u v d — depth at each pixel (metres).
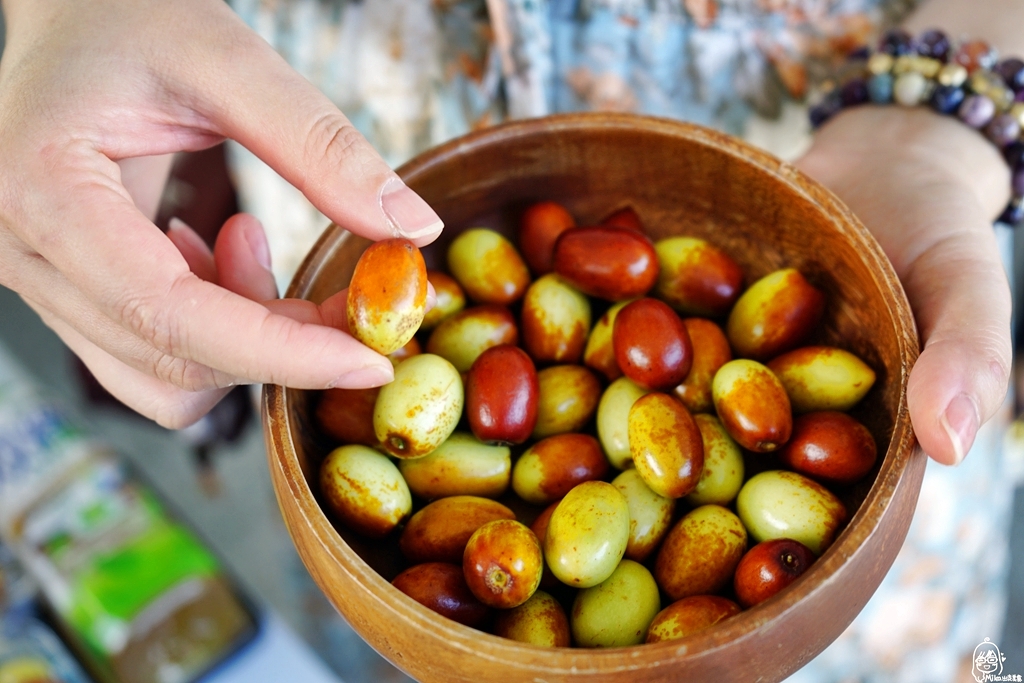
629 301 0.40
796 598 0.30
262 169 0.54
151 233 0.34
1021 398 0.72
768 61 0.49
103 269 0.34
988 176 0.44
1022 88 0.44
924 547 0.53
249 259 0.39
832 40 0.49
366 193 0.35
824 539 0.35
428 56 0.50
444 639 0.31
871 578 0.32
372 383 0.34
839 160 0.44
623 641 0.35
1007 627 0.78
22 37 0.36
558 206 0.42
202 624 0.56
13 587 0.56
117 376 0.39
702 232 0.42
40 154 0.34
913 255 0.40
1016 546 0.81
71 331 0.39
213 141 0.38
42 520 0.57
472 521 0.36
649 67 0.49
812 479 0.37
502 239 0.41
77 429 0.61
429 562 0.36
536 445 0.38
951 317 0.36
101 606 0.55
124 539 0.57
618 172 0.41
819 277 0.39
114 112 0.35
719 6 0.47
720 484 0.37
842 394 0.37
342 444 0.38
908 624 0.55
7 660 0.53
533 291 0.41
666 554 0.36
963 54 0.44
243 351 0.34
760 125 0.51
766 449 0.37
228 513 0.87
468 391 0.38
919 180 0.42
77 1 0.36
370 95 0.51
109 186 0.34
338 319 0.36
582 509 0.35
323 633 0.78
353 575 0.32
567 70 0.49
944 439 0.33
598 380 0.40
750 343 0.40
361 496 0.36
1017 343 0.74
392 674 0.77
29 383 0.63
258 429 0.90
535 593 0.35
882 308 0.36
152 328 0.34
